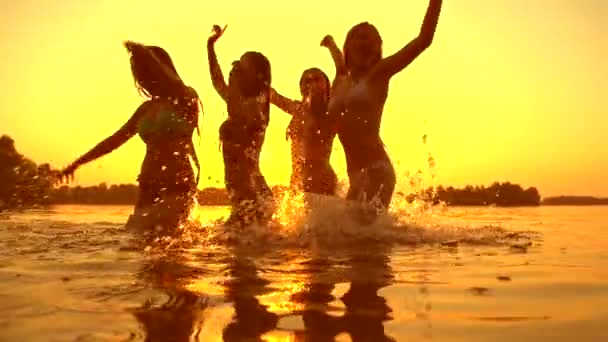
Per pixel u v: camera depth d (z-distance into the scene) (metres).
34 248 3.18
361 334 1.44
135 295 1.87
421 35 4.29
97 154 5.22
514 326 1.51
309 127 5.25
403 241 3.63
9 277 2.20
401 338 1.40
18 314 1.61
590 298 1.87
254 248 3.26
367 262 2.70
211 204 5.09
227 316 1.61
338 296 1.89
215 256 2.90
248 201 4.68
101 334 1.42
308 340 1.38
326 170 5.25
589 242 3.75
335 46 5.51
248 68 5.05
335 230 3.95
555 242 3.73
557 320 1.58
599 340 1.38
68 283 2.07
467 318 1.60
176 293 1.91
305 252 3.10
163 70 5.04
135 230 4.43
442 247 3.39
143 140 4.93
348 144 4.48
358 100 4.38
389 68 4.39
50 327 1.48
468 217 6.90
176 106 5.05
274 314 1.63
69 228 4.63
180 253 3.00
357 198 4.35
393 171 4.50
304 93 5.33
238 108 4.96
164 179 4.84
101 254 2.93
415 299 1.85
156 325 1.50
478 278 2.24
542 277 2.28
